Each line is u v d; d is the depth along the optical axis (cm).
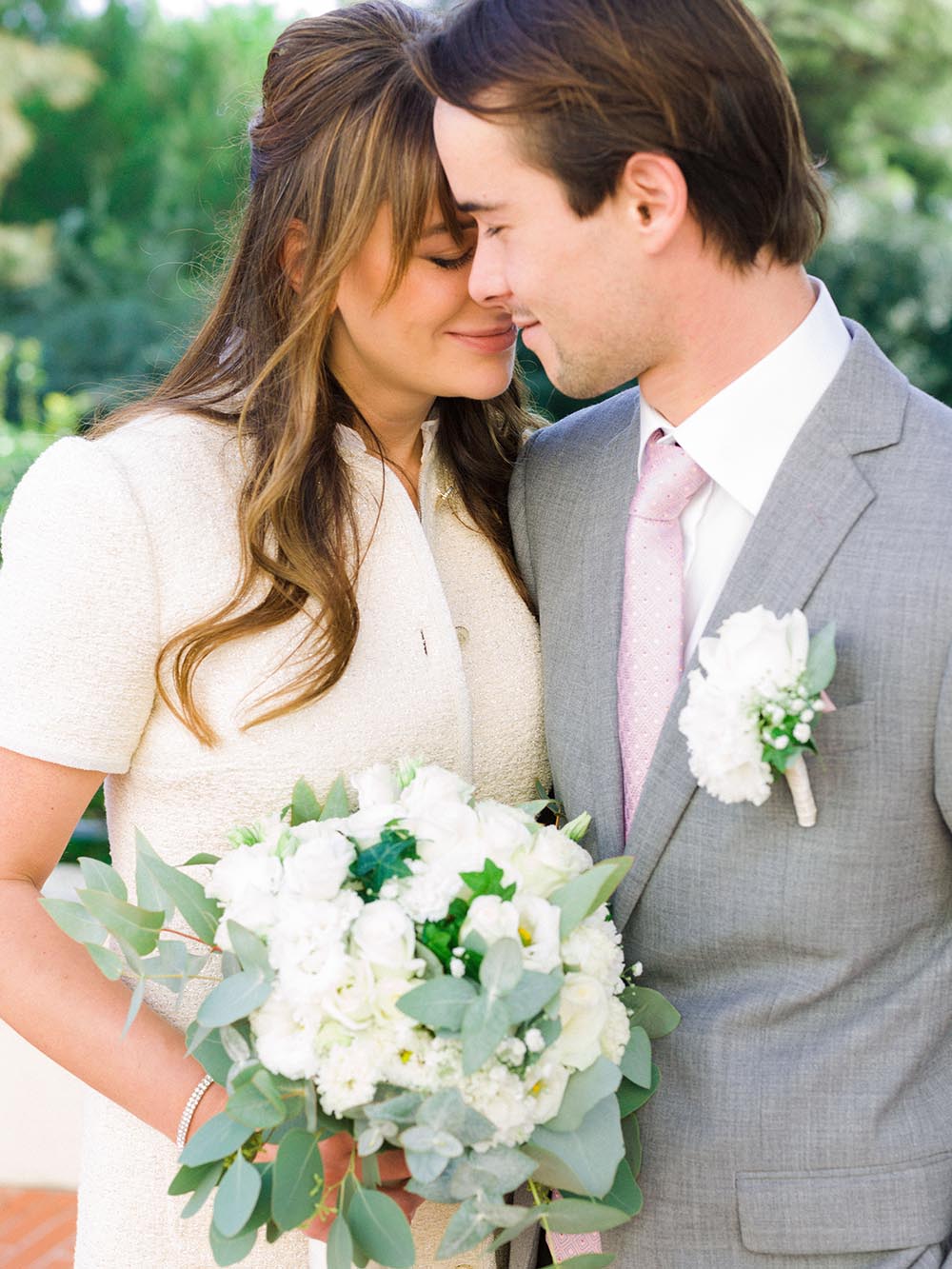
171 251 1293
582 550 193
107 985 172
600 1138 148
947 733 159
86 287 1302
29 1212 377
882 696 162
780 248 169
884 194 1127
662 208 162
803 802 159
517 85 160
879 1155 166
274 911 148
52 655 170
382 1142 147
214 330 199
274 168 186
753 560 170
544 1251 187
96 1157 187
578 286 166
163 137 1340
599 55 158
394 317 183
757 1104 167
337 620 179
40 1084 389
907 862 167
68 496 174
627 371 174
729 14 162
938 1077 172
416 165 174
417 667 188
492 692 197
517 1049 142
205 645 174
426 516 201
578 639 189
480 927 144
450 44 166
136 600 173
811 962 169
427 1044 143
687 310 169
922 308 1088
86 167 1352
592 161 160
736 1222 169
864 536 166
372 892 150
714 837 169
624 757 183
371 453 196
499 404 211
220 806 179
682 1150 170
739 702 151
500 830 154
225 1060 154
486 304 175
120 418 194
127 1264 183
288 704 176
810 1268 167
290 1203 142
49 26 1352
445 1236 139
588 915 156
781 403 172
